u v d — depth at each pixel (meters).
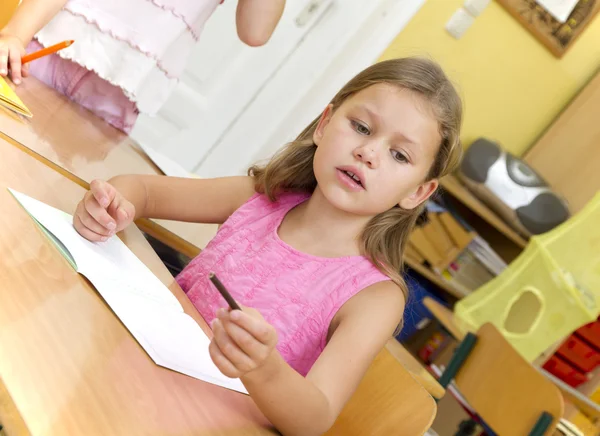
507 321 3.00
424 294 3.37
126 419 0.52
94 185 0.82
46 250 0.68
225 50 2.64
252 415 0.70
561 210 3.28
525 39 3.35
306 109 2.74
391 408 0.95
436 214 3.26
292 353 1.00
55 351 0.53
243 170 2.77
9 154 0.89
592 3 3.34
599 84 3.44
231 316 0.60
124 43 1.42
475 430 2.66
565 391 2.95
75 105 1.46
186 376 0.66
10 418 0.44
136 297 0.73
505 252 3.55
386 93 0.99
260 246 1.10
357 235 1.06
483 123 3.50
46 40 1.40
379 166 0.97
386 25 2.67
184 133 2.71
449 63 3.27
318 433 0.74
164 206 1.16
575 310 2.80
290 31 2.66
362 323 0.93
